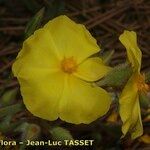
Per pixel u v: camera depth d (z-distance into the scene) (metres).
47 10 0.22
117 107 0.15
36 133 0.16
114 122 0.20
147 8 0.26
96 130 0.20
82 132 0.21
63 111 0.14
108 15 0.26
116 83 0.14
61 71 0.14
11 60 0.24
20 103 0.15
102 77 0.14
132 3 0.26
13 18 0.25
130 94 0.13
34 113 0.14
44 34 0.14
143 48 0.25
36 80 0.14
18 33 0.25
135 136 0.14
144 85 0.14
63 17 0.14
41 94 0.14
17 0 0.25
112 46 0.24
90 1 0.26
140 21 0.26
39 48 0.14
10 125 0.16
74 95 0.14
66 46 0.14
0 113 0.15
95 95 0.14
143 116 0.20
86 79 0.14
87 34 0.14
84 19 0.25
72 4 0.26
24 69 0.13
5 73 0.23
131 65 0.13
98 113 0.14
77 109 0.14
